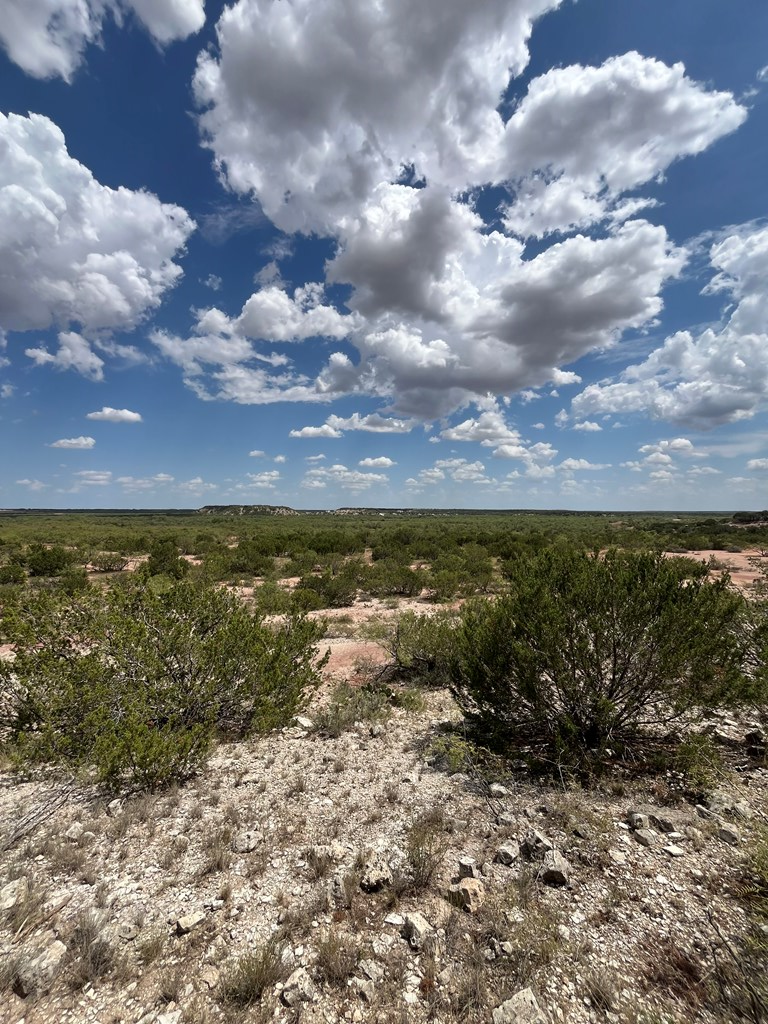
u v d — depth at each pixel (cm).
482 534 3931
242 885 339
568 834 382
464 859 352
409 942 284
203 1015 241
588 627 486
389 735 616
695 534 4112
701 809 404
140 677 569
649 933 281
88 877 347
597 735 518
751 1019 227
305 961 273
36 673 548
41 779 506
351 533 4575
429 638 871
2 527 5600
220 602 703
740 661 483
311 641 774
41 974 260
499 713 545
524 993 239
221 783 493
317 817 426
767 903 291
